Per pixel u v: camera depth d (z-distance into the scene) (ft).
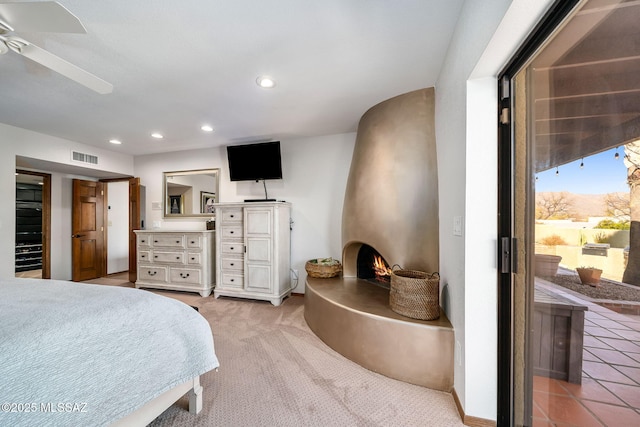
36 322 3.41
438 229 6.78
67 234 14.66
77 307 3.99
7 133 10.09
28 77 6.70
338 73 6.68
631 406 2.45
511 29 3.32
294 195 12.35
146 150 14.05
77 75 5.28
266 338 7.92
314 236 12.07
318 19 4.84
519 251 4.12
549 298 3.53
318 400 5.21
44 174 13.75
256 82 7.13
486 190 4.51
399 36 5.33
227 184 13.44
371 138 8.48
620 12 2.42
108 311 4.03
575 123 2.98
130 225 14.55
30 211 18.58
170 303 4.94
